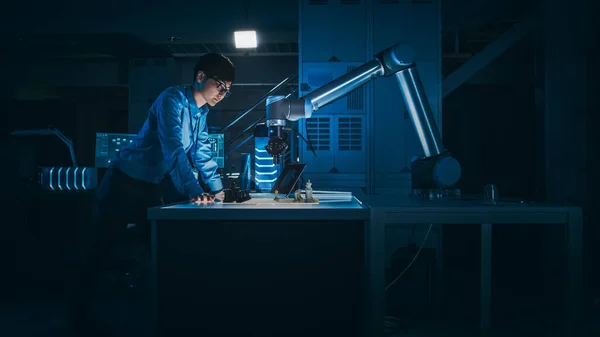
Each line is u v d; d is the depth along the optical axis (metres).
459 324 2.80
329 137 4.09
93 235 2.47
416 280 3.10
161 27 5.79
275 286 1.83
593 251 3.99
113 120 8.57
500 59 6.66
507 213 2.17
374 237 2.18
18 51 6.90
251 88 7.43
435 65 4.09
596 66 4.07
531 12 4.81
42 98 7.76
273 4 5.16
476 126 7.30
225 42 6.42
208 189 2.52
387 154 4.08
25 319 2.80
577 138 4.07
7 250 3.91
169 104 2.30
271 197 2.42
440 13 4.09
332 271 1.83
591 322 2.86
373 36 4.11
